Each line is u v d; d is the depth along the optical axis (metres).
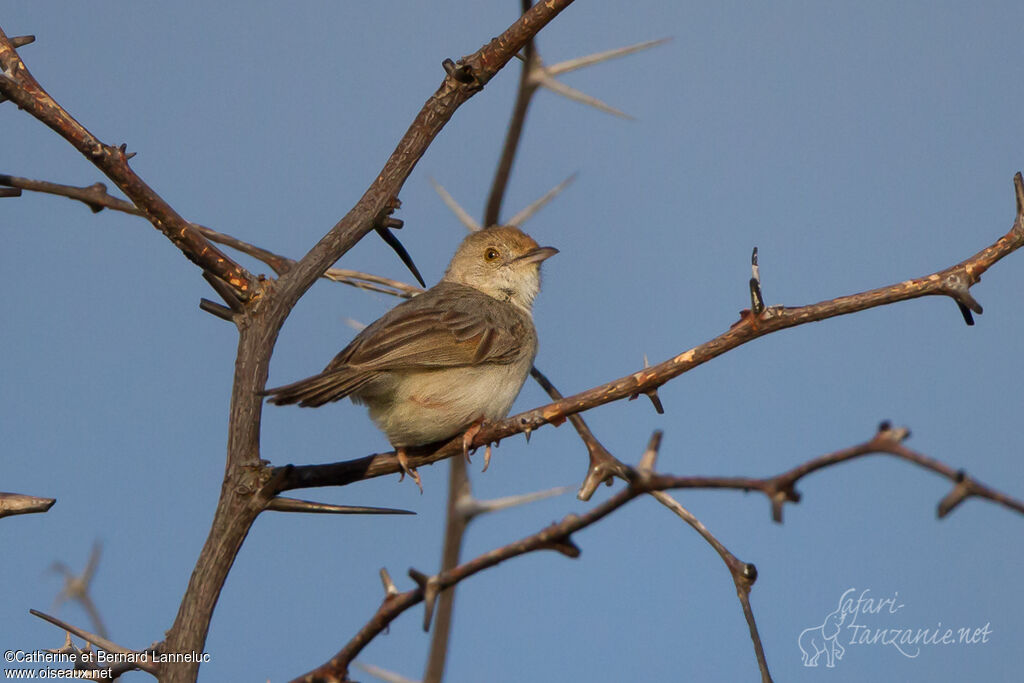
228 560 6.91
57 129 6.78
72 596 9.82
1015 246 6.80
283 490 7.02
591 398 6.98
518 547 5.80
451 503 10.35
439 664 9.94
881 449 4.69
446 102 7.86
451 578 5.92
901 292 6.69
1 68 6.89
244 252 8.23
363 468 7.26
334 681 6.20
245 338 7.24
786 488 4.92
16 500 6.36
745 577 6.25
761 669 6.12
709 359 6.76
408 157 7.85
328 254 7.54
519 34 7.71
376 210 7.70
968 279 6.68
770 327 6.56
